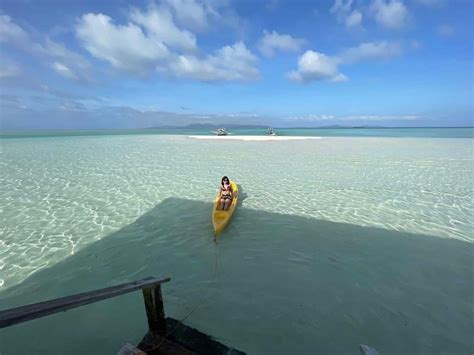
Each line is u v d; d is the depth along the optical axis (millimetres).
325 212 6828
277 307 3590
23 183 9484
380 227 5961
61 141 29797
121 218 6426
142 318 3387
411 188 9039
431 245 5203
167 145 24750
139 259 4715
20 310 1563
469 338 3105
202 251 4980
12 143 26312
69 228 5863
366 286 4016
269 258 4754
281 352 2941
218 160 15000
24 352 2936
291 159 15367
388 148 21359
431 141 28750
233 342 3053
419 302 3684
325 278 4203
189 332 2979
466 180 10117
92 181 9844
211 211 6895
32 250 4953
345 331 3213
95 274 4289
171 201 7645
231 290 3922
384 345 3023
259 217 6512
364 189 8914
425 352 2934
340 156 16578
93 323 3309
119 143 27281
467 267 4480
